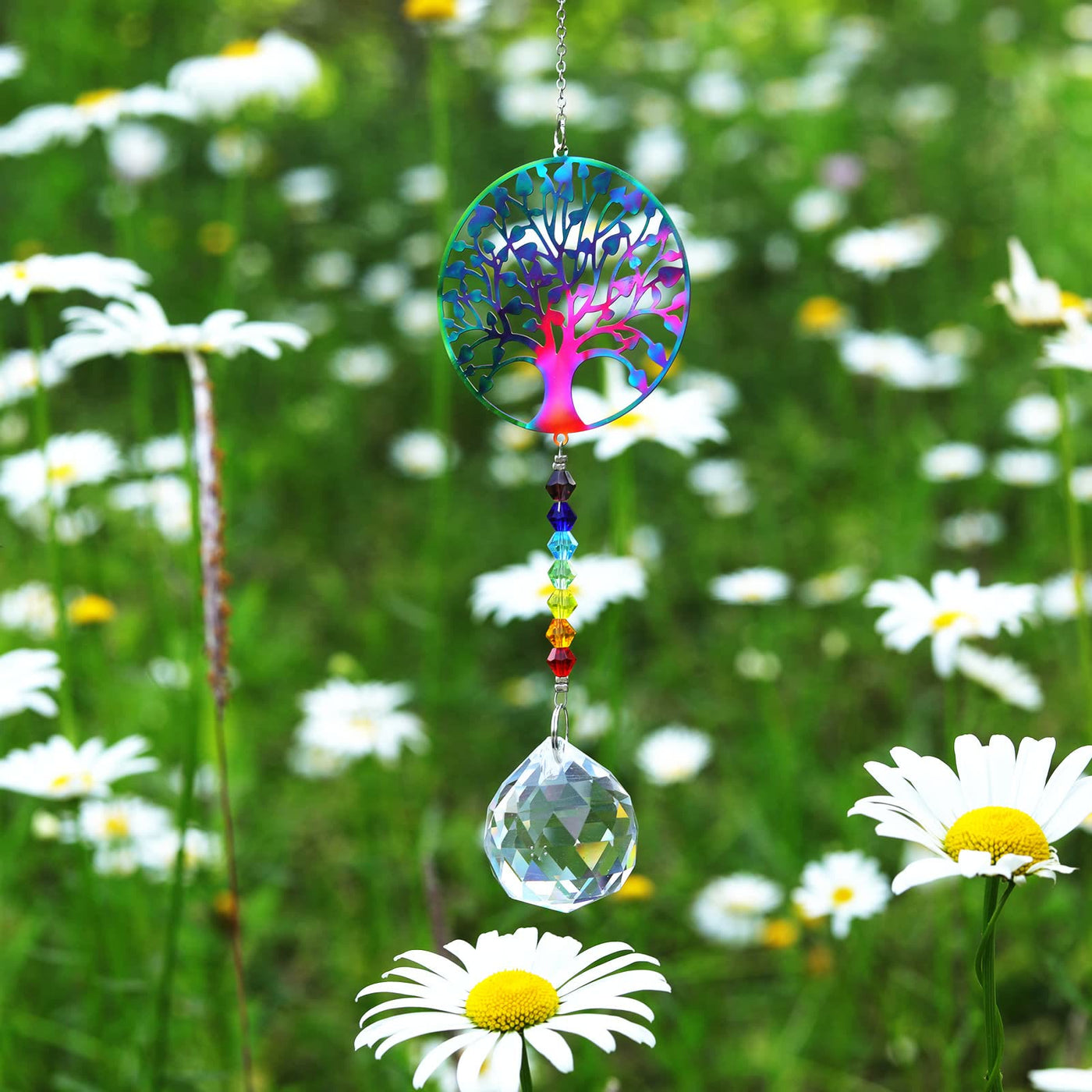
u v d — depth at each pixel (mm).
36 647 1296
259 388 2141
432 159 2586
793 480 1829
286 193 2338
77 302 2109
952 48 3100
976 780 705
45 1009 1015
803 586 1610
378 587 1678
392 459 2016
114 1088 927
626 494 1002
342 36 3141
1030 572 1568
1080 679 1386
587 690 1190
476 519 1838
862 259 1697
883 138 2676
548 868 709
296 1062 1008
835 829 1199
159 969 970
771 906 1019
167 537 1423
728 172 2586
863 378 2107
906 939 1056
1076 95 2672
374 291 2189
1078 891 1032
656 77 2900
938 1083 970
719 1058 998
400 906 1150
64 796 886
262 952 1087
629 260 725
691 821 1233
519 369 1914
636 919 936
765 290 2357
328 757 1242
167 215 2420
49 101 2461
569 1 3234
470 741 1393
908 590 953
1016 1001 1007
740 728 1397
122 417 1996
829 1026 1001
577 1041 928
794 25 3162
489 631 1608
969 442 1867
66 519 1271
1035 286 931
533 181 723
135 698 1262
